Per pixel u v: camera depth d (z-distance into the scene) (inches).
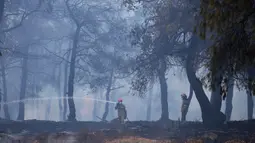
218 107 1037.2
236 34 309.4
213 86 329.7
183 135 813.9
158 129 911.7
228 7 294.7
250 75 738.8
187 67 1051.3
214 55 319.3
